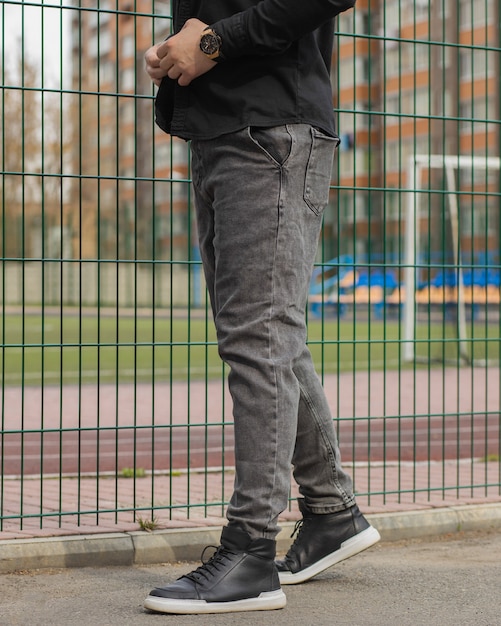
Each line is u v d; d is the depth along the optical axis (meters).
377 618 3.08
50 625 2.96
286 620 3.03
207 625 2.96
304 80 3.11
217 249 3.14
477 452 7.09
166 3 6.43
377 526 4.34
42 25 3.91
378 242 45.59
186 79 3.07
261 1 3.07
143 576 3.69
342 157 47.28
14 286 36.78
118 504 4.80
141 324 26.36
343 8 2.97
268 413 3.11
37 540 3.82
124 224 40.66
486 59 4.84
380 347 19.39
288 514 4.40
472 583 3.55
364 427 8.52
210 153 3.12
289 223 3.09
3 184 3.95
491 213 33.34
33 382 12.84
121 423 8.63
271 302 3.10
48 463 6.58
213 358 16.81
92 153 36.56
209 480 5.63
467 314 28.45
